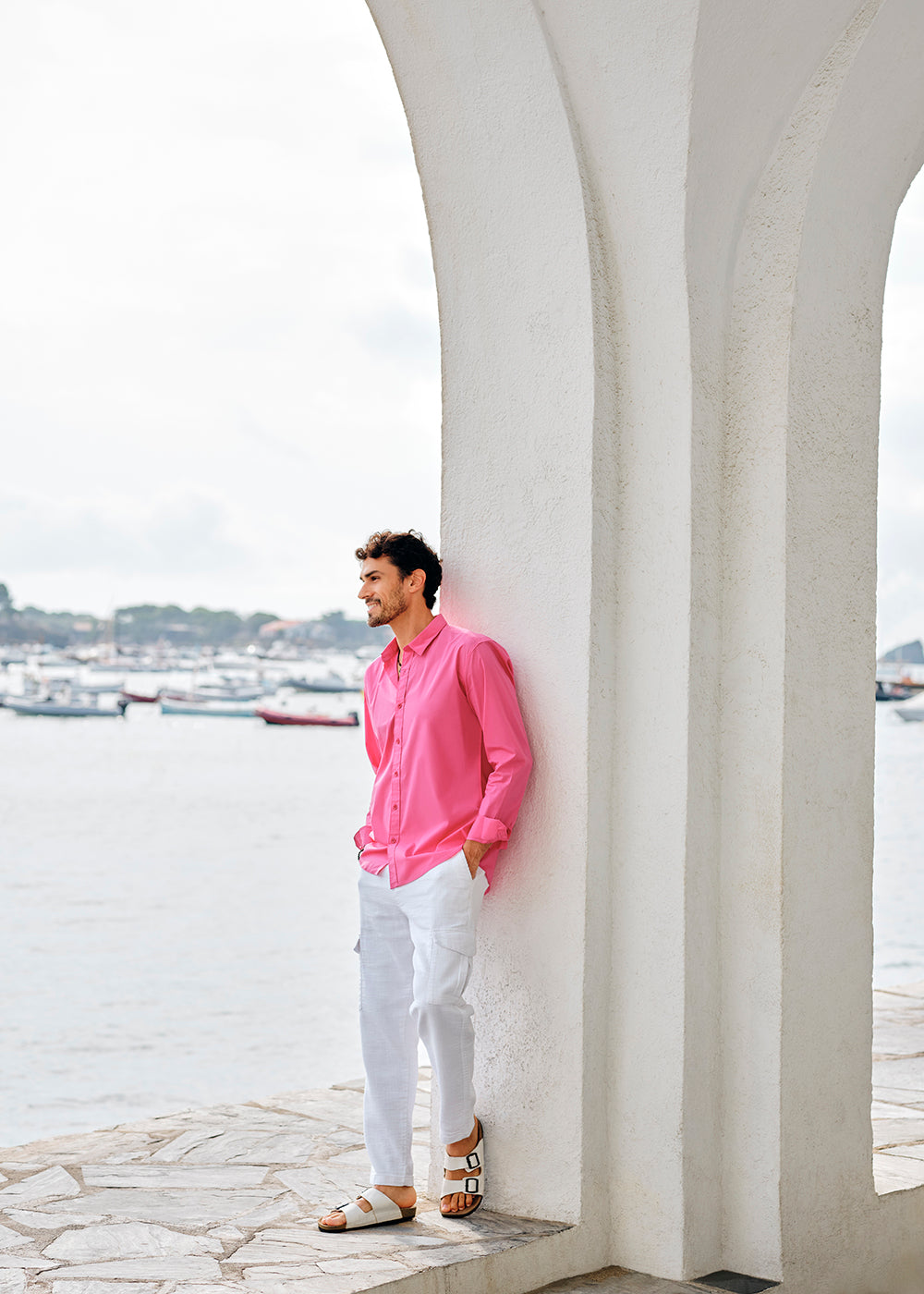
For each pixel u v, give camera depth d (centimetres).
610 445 317
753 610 313
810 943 314
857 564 328
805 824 313
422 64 328
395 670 326
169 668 9238
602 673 315
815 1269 314
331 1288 274
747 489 315
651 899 311
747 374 316
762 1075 310
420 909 309
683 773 307
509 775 304
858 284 328
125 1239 308
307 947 1608
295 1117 422
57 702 8125
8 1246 303
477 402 336
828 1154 319
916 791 3566
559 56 305
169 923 1816
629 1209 313
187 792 4178
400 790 315
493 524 332
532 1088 320
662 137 297
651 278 310
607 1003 317
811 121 304
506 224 326
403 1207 316
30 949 1518
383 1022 320
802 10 289
